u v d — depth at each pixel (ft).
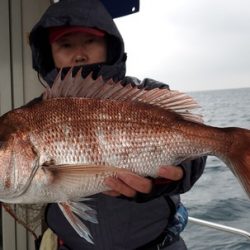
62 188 1.91
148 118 2.00
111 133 1.95
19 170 1.93
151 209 2.42
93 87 2.00
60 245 2.61
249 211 6.13
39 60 2.79
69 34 2.53
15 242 4.10
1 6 4.09
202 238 5.33
